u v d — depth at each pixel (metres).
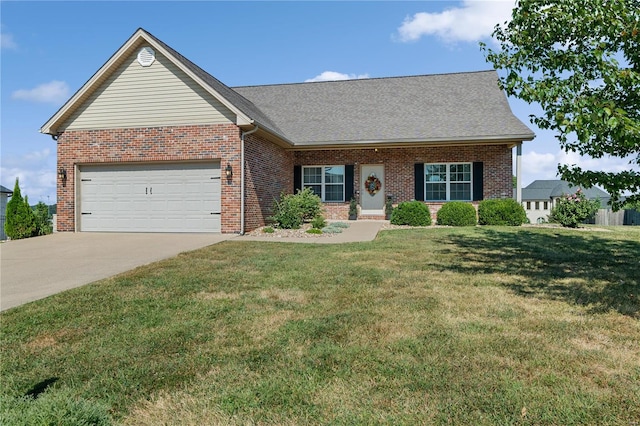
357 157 17.55
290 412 2.59
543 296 5.29
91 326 4.36
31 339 4.02
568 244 10.26
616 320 4.31
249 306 4.97
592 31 5.38
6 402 2.53
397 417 2.50
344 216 17.73
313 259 8.18
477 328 4.05
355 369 3.18
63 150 13.75
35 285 6.45
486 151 16.47
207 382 3.03
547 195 40.12
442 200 16.97
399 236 11.88
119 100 13.33
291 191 17.95
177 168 13.25
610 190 5.81
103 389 2.96
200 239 11.50
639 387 2.84
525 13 5.80
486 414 2.52
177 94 12.95
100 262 8.28
